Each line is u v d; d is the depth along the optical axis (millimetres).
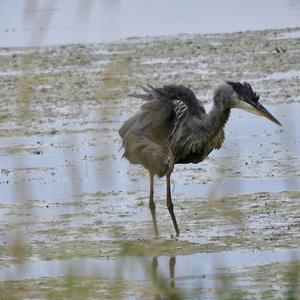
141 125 14625
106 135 18594
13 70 24594
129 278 11461
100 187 15875
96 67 24750
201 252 12672
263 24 29578
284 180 15945
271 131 19062
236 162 16906
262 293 10719
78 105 21234
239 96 14625
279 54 25500
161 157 14383
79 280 11406
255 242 13000
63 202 15062
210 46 26875
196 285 11125
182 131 14625
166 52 26359
